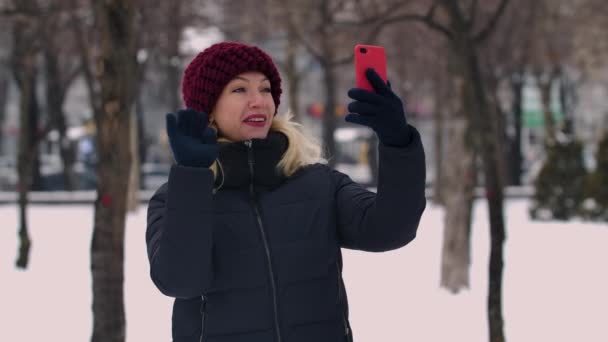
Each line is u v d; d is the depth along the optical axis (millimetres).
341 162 39719
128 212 19109
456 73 9273
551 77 23766
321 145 2430
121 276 4875
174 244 1979
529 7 14312
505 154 27953
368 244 2230
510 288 9203
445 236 9195
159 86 28969
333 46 11891
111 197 4832
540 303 8273
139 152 27547
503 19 14289
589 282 9617
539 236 14961
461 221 9164
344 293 2287
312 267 2184
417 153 2080
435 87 22188
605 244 13648
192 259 1986
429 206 22922
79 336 6867
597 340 6680
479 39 5816
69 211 20750
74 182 26750
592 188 17812
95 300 4828
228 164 2201
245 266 2141
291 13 12430
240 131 2232
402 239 2189
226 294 2145
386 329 7145
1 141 39094
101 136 4844
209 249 2018
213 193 2201
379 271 10359
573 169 18094
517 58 17406
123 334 4863
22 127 10672
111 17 4844
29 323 7359
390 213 2119
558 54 18516
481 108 5188
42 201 23516
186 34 18594
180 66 23547
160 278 2025
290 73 16969
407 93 26406
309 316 2154
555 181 18141
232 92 2236
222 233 2154
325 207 2260
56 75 17672
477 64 5383
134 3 4902
